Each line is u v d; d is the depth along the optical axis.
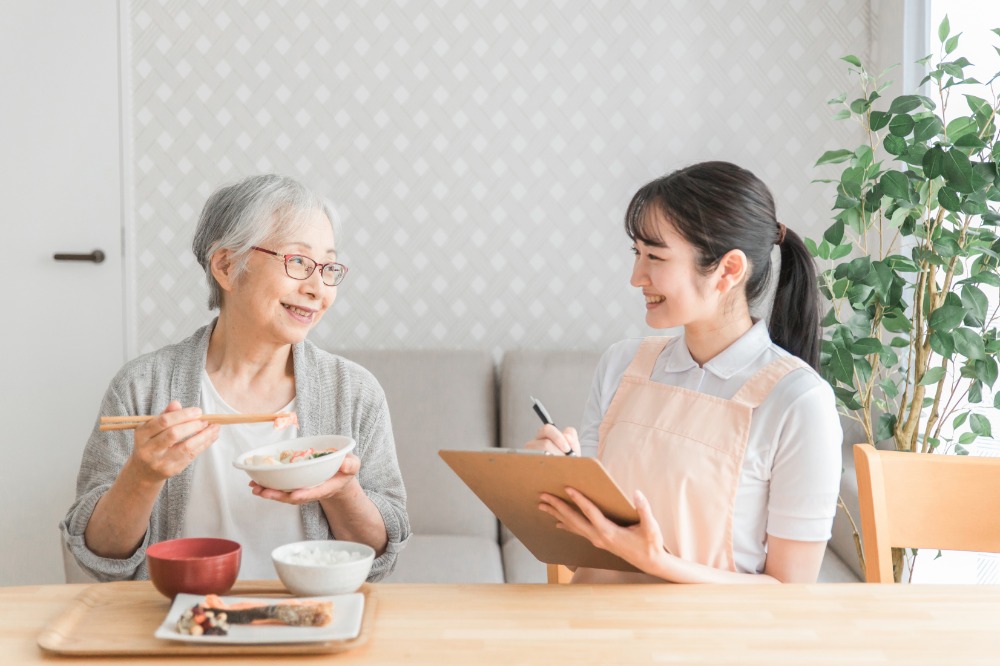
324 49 3.05
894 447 2.63
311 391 1.59
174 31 3.04
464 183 3.08
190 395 1.55
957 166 2.14
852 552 2.41
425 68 3.06
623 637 1.04
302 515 1.53
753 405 1.43
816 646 1.02
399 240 3.09
